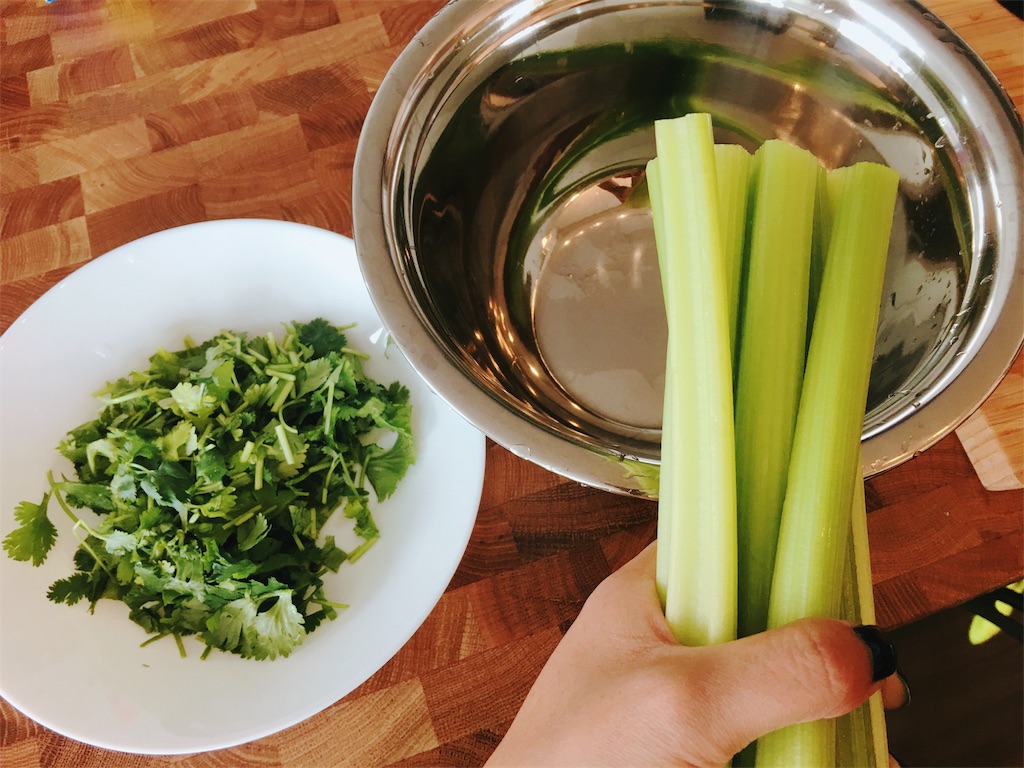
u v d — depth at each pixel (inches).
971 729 26.9
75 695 23.0
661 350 31.0
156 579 25.1
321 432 27.9
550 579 26.9
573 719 17.1
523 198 32.3
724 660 15.6
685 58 29.8
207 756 24.8
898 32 25.3
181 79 35.8
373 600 25.1
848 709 15.1
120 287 28.9
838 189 21.4
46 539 25.7
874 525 27.4
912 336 24.6
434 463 27.2
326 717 25.1
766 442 18.8
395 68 24.7
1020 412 27.3
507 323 30.8
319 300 30.4
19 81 36.0
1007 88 32.1
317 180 34.0
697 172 18.4
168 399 28.0
